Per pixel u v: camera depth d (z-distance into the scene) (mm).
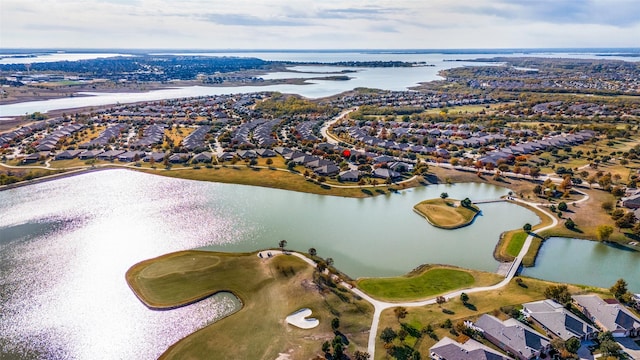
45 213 134000
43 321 83188
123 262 105438
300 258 107375
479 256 113312
